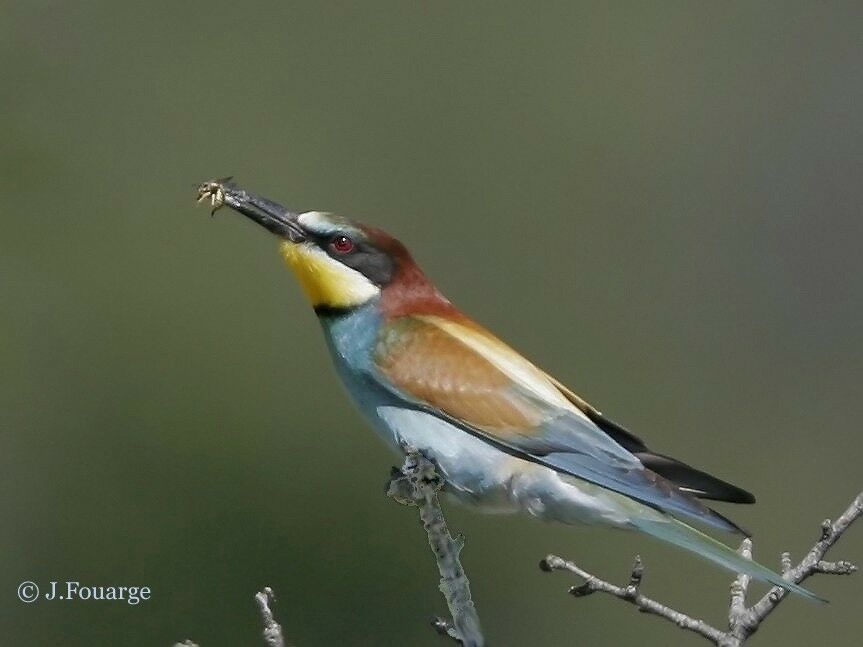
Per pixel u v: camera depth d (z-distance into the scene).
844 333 14.75
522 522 12.44
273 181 15.01
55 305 13.93
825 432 14.24
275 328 14.00
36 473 13.02
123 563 12.49
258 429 13.43
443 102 15.38
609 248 14.98
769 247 15.06
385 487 8.32
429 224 15.05
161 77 15.05
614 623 12.26
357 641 12.23
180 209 14.52
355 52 15.44
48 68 14.87
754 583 12.50
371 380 8.36
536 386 8.22
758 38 15.76
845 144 15.36
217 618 12.22
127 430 13.34
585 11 15.68
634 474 7.89
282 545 12.70
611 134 15.34
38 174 14.48
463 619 6.87
